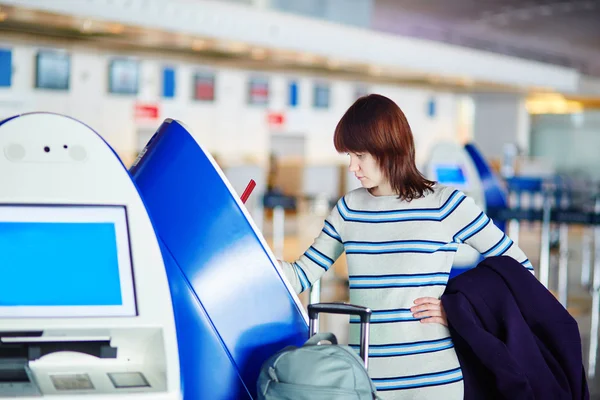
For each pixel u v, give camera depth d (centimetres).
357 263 224
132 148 1024
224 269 216
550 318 217
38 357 177
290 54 976
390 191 224
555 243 1068
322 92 1321
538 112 2391
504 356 208
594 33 1798
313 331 208
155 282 180
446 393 216
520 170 1620
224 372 215
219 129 1159
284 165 1344
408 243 219
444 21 1677
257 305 218
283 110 1262
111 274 179
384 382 217
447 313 214
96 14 710
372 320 221
